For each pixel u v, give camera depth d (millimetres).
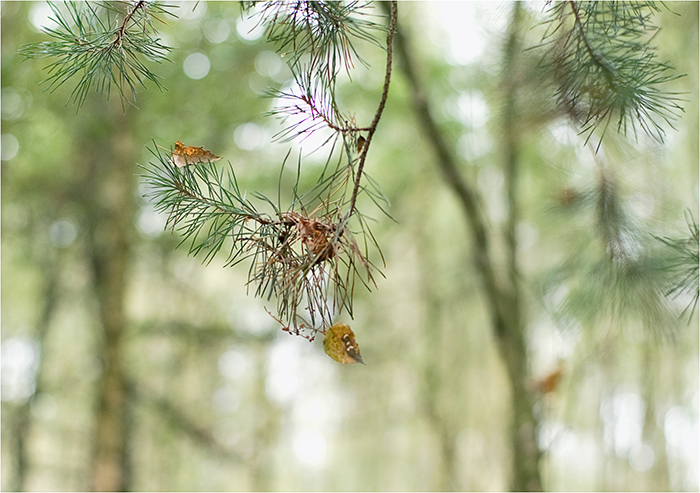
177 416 6949
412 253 9484
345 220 1047
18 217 7004
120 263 6168
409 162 8000
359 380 10461
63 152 6457
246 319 8820
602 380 6039
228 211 1156
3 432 7285
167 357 8680
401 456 11391
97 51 1240
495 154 5145
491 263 3719
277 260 1114
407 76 3648
